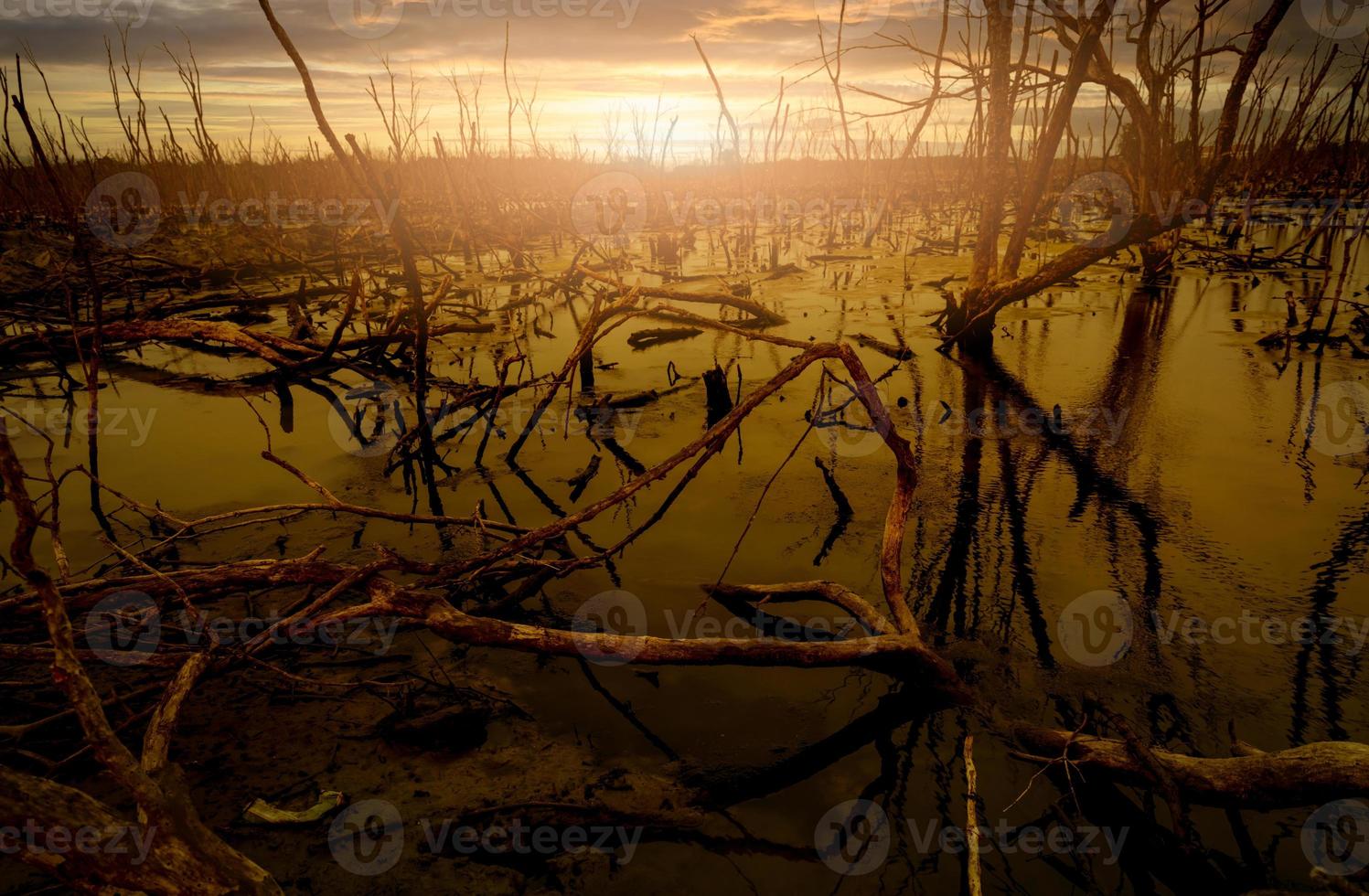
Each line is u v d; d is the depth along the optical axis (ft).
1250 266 27.96
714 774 6.48
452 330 21.02
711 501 11.37
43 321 20.22
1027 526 10.41
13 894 5.32
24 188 36.24
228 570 7.82
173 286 28.14
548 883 5.49
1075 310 22.80
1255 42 15.28
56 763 6.14
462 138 39.52
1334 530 10.03
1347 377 15.93
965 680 7.46
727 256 30.89
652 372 17.69
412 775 6.50
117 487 12.12
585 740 6.90
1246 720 6.80
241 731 7.03
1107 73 19.71
